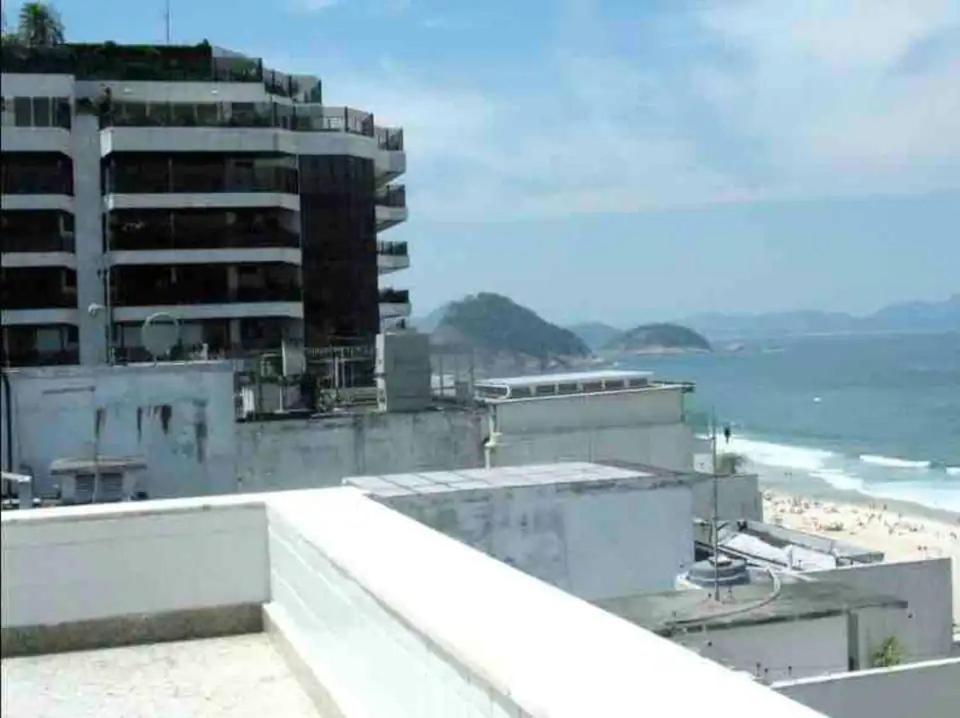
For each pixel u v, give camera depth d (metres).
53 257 49.94
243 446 26.95
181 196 50.94
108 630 7.25
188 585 7.38
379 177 61.03
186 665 6.80
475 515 17.44
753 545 29.36
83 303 50.78
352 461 27.75
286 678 6.45
